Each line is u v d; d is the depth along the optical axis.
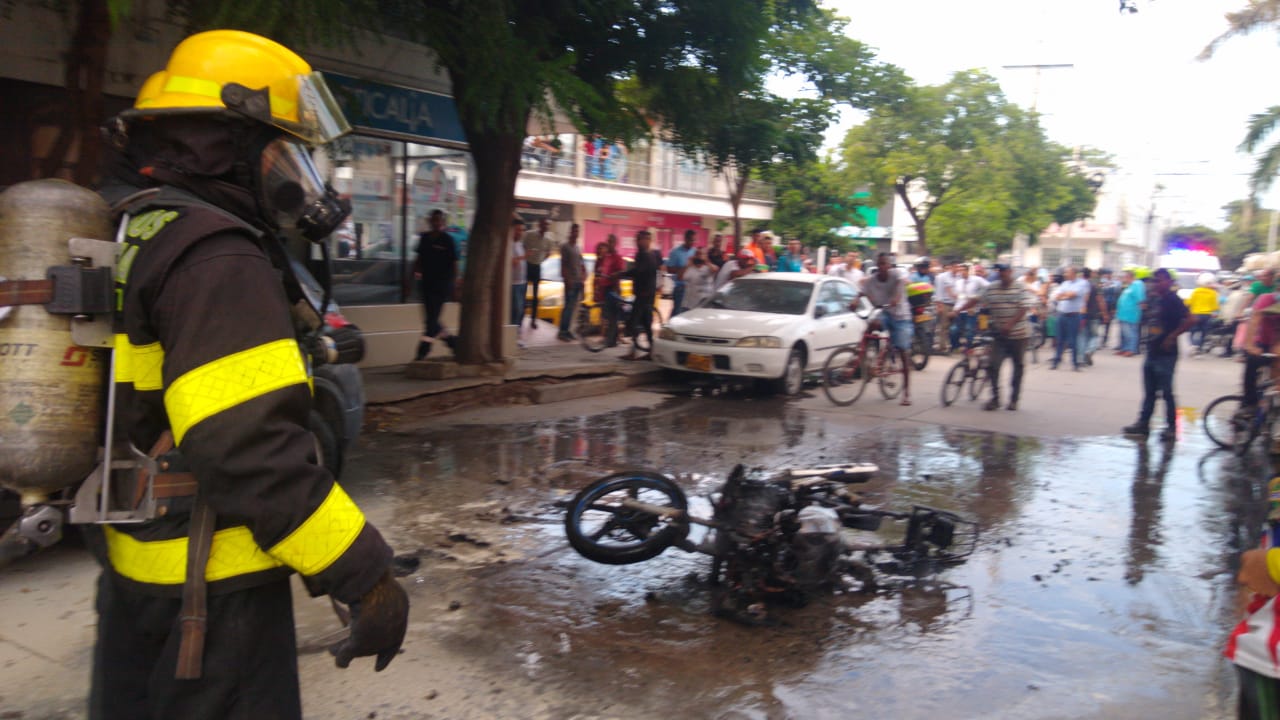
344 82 11.16
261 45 1.82
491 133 10.55
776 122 13.00
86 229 1.69
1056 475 8.27
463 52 8.23
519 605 4.67
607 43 9.98
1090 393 14.04
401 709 3.56
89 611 4.30
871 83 22.58
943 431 10.27
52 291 1.61
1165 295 10.09
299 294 1.96
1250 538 6.45
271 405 1.58
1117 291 25.45
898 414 11.34
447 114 12.89
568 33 9.65
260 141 1.81
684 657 4.16
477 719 3.52
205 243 1.63
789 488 5.20
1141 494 7.66
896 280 13.49
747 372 12.09
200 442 1.54
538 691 3.77
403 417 9.55
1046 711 3.81
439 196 13.23
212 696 1.72
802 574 4.81
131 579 1.75
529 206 33.00
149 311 1.63
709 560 5.48
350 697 3.63
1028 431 10.50
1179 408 12.73
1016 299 11.77
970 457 8.91
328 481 1.65
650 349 14.24
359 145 11.98
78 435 1.65
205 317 1.58
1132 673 4.20
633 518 5.10
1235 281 32.62
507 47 8.09
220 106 1.75
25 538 1.65
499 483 7.03
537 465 7.68
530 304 19.09
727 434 9.52
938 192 31.53
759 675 4.02
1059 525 6.62
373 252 12.37
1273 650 2.41
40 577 4.68
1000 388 13.04
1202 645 4.55
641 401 11.53
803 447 9.00
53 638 4.02
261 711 1.77
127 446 1.70
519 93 8.08
